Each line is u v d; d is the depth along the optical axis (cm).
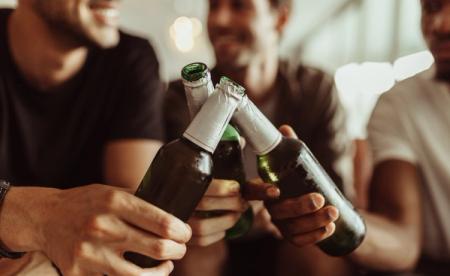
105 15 127
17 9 132
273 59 164
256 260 140
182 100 160
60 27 126
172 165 68
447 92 138
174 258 68
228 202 81
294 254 123
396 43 399
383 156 136
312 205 77
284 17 174
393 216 129
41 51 130
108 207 65
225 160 84
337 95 168
